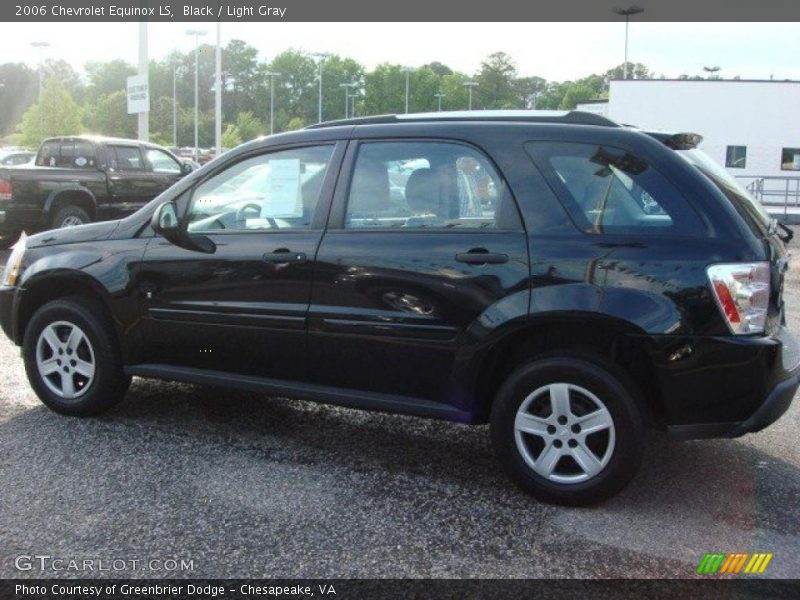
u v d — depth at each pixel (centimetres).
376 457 450
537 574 328
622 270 371
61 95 6250
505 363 411
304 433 487
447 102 12756
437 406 409
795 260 1368
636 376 386
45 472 419
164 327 471
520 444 392
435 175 416
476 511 383
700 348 361
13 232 1212
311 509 382
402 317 406
